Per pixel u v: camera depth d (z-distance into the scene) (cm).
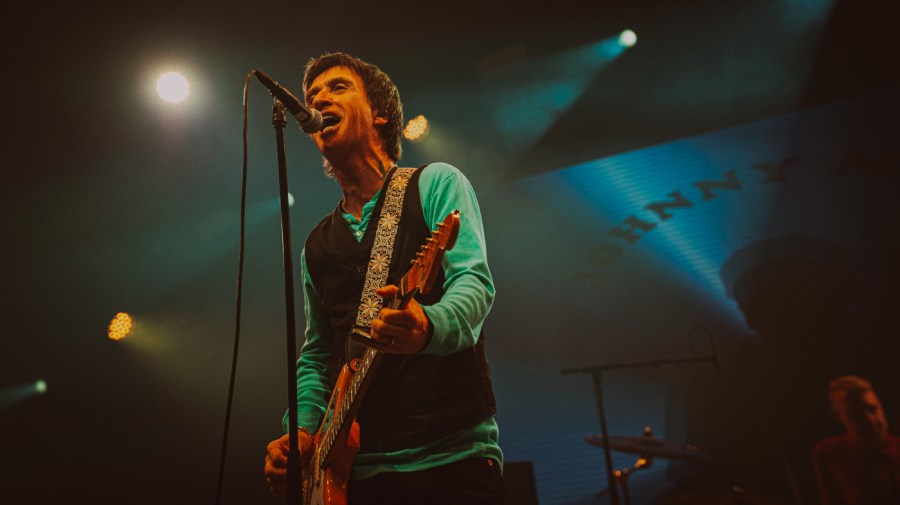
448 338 146
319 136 216
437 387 174
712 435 660
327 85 224
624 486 568
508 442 695
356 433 172
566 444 685
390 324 136
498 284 756
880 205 682
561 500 668
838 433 632
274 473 193
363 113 221
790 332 673
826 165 712
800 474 630
